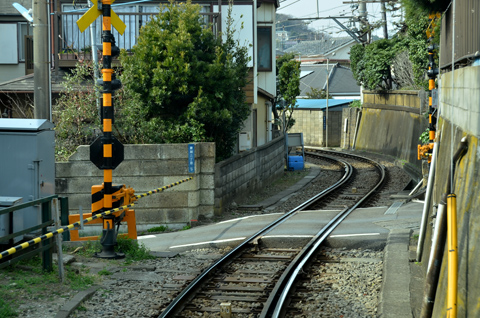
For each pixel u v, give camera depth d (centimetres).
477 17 1127
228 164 2756
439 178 1458
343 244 1894
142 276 1524
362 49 6838
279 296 1363
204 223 2445
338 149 7250
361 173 4691
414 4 1742
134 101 2534
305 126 7950
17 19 3484
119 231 2405
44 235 1266
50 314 1159
